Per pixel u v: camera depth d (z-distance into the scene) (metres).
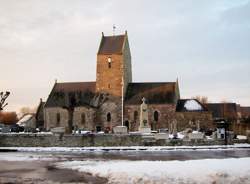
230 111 130.75
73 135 60.38
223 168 26.92
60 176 27.50
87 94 103.25
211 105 133.62
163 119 96.75
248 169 26.64
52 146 60.00
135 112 98.88
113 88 101.19
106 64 102.50
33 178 26.61
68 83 107.12
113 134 60.91
